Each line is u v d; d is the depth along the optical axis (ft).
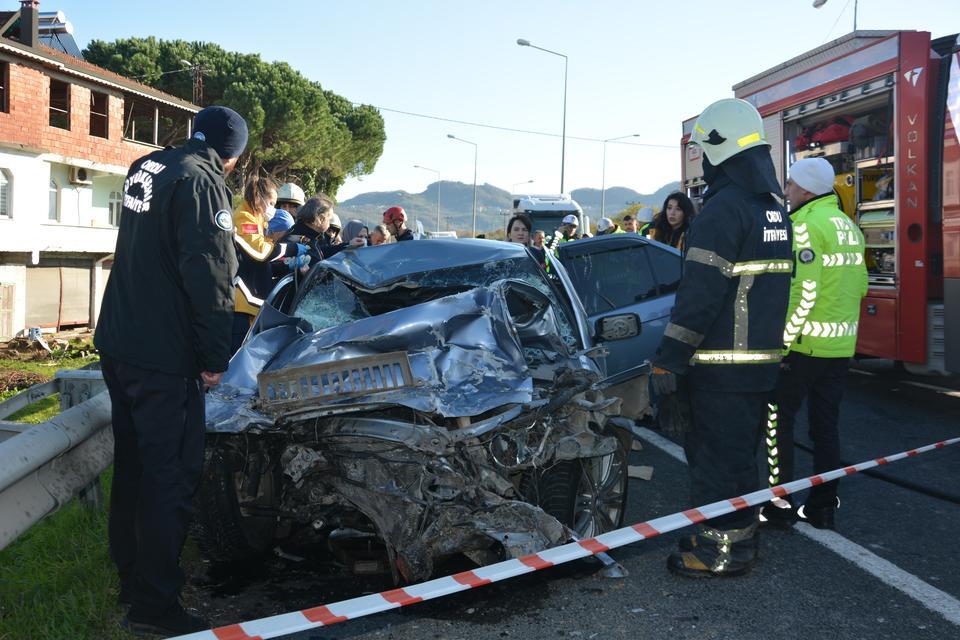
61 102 99.76
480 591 11.87
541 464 11.31
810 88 28.96
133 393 10.11
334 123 174.40
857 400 26.99
